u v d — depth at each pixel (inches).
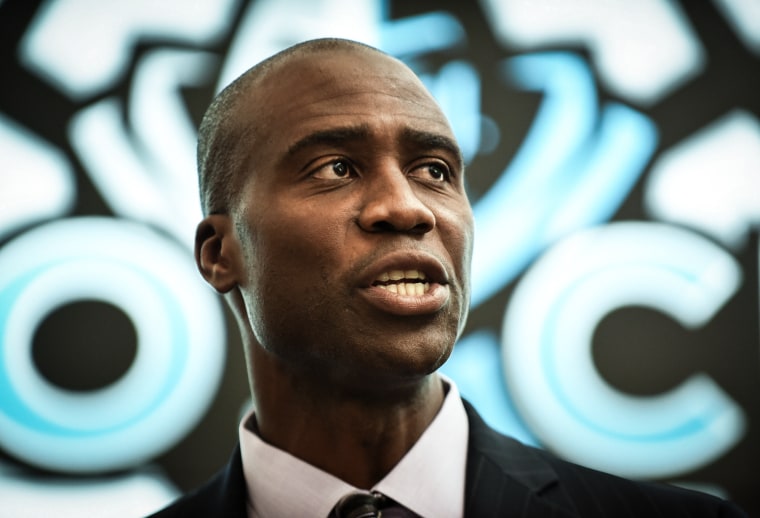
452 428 82.0
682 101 163.2
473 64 164.9
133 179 162.6
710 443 155.7
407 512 77.3
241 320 85.5
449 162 80.0
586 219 160.6
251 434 84.1
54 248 159.6
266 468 81.7
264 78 83.7
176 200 162.6
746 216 159.9
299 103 78.9
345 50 82.3
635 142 162.1
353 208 74.9
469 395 156.9
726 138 161.8
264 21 166.1
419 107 79.4
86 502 154.6
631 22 165.3
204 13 166.9
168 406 157.9
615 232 159.9
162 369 158.6
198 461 157.1
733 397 156.7
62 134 162.6
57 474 154.8
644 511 79.7
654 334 158.1
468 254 79.3
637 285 158.9
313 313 74.3
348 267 73.4
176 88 165.0
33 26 164.9
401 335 72.6
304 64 81.7
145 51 165.6
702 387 157.1
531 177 161.8
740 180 160.9
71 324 158.4
